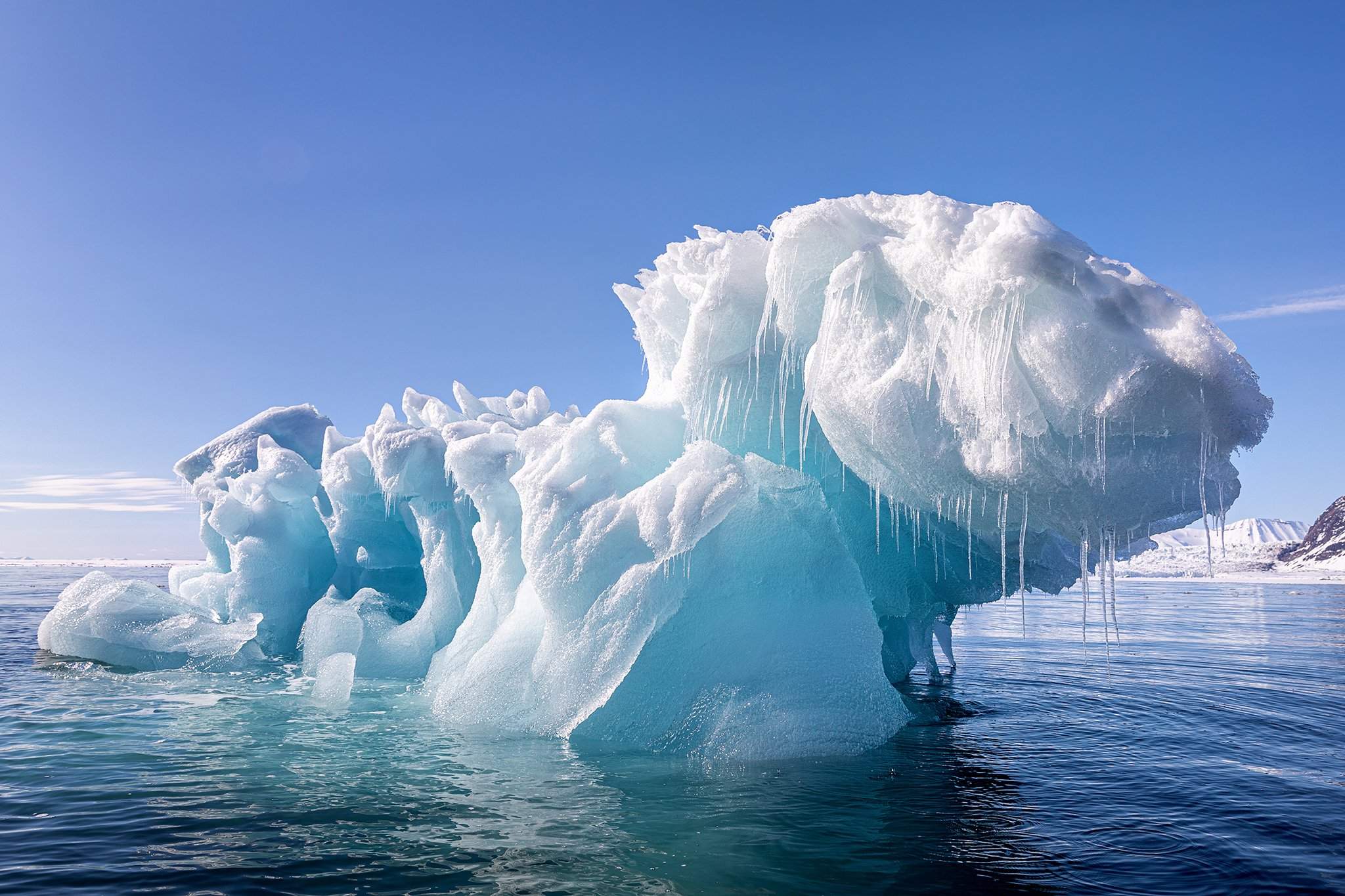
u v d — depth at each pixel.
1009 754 5.74
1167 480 4.58
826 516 6.14
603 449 6.60
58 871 3.51
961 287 4.62
